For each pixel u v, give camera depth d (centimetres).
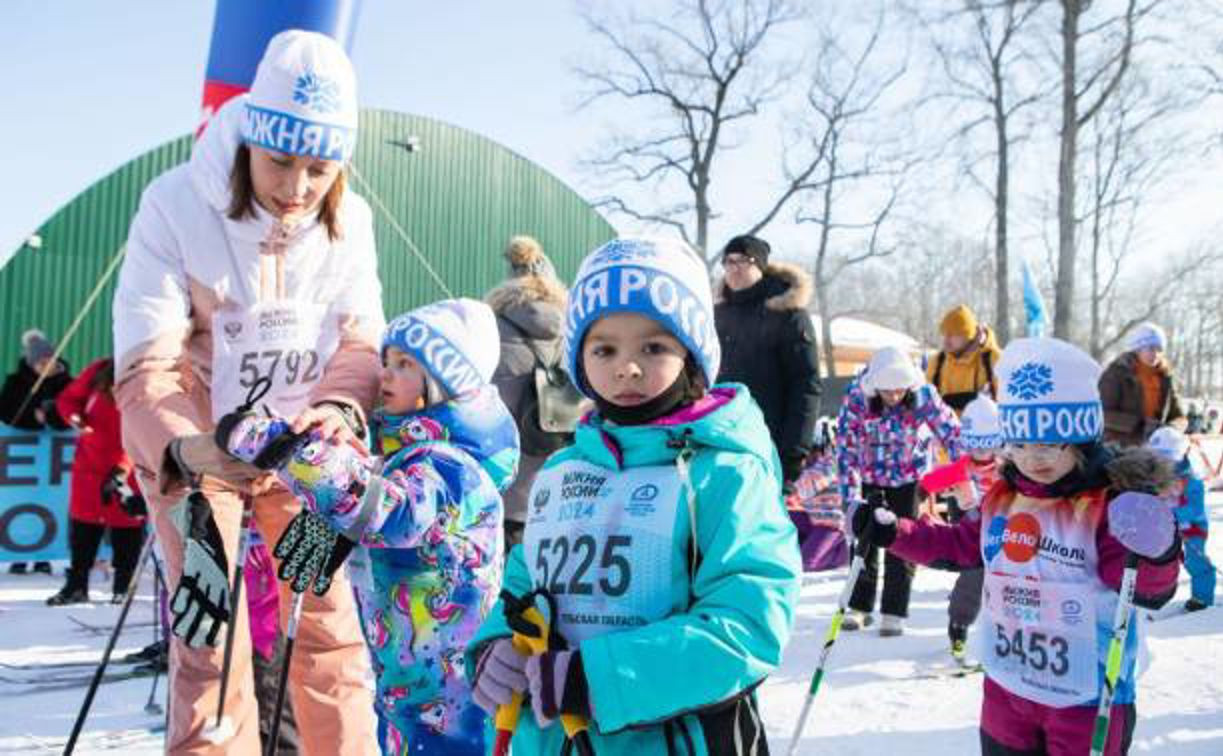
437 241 1291
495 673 177
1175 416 855
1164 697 452
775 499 181
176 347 277
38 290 1084
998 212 2584
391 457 278
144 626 638
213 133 278
